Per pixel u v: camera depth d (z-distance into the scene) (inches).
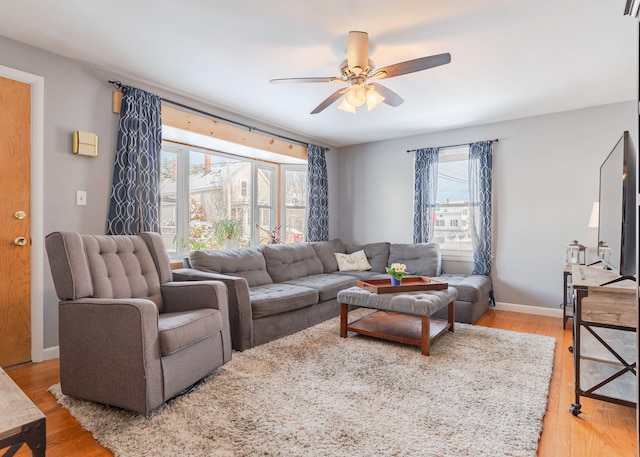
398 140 204.1
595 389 74.5
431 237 189.8
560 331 135.2
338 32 93.8
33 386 87.6
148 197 124.4
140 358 70.7
